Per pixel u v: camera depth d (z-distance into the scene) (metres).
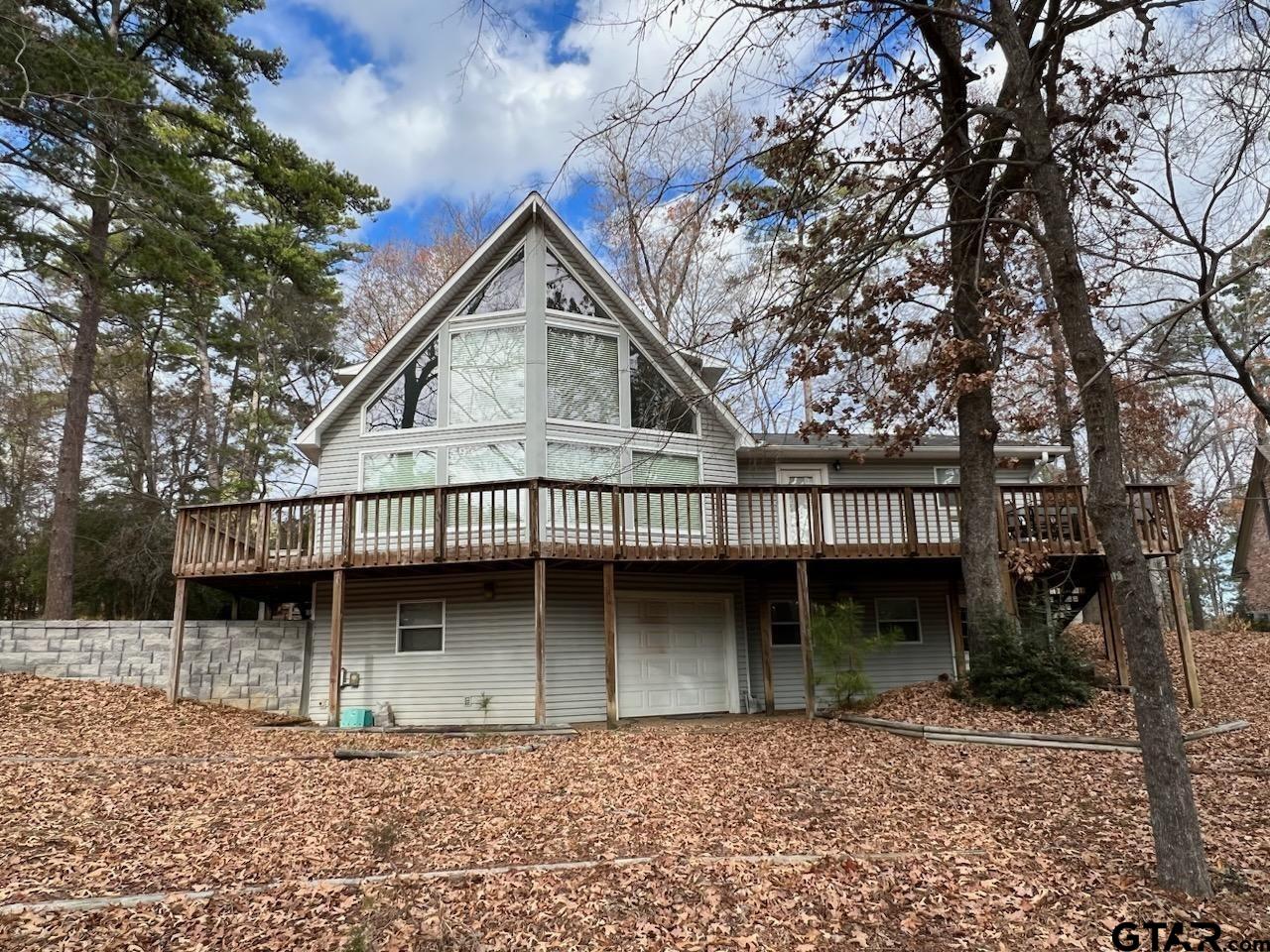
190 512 13.12
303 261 21.00
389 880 5.14
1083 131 8.70
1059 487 12.47
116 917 4.58
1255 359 20.12
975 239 10.27
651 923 4.56
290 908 4.72
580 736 10.77
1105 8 7.07
